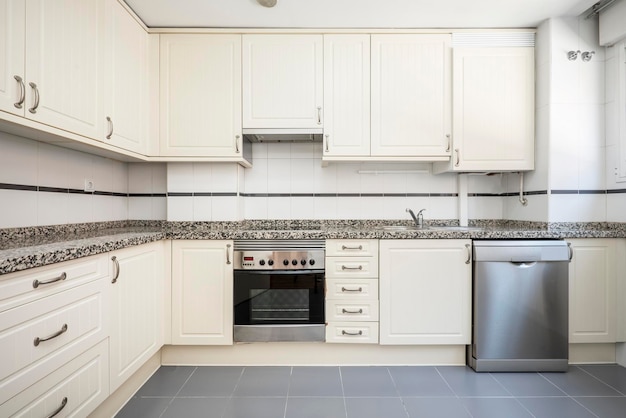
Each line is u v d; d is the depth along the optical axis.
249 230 2.28
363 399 1.81
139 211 2.72
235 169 2.51
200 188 2.51
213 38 2.37
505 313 2.10
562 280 2.09
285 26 2.36
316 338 2.16
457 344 2.18
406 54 2.39
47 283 1.18
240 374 2.09
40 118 1.39
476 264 2.10
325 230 2.29
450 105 2.41
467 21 2.32
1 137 1.59
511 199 2.71
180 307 2.16
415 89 2.40
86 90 1.69
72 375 1.31
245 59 2.37
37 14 1.37
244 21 2.29
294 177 2.78
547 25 2.32
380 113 2.40
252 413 1.68
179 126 2.37
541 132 2.38
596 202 2.30
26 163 1.73
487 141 2.41
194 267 2.16
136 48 2.19
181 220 2.51
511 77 2.41
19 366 1.07
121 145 2.02
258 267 2.16
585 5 2.15
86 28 1.68
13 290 1.05
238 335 2.16
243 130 2.38
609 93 2.28
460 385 1.95
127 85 2.08
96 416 1.56
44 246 1.33
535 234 2.14
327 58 2.38
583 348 2.24
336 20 2.29
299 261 2.15
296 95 2.38
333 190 2.78
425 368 2.18
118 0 1.97
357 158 2.40
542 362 2.10
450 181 2.80
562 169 2.30
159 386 1.94
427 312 2.16
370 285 2.16
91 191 2.27
